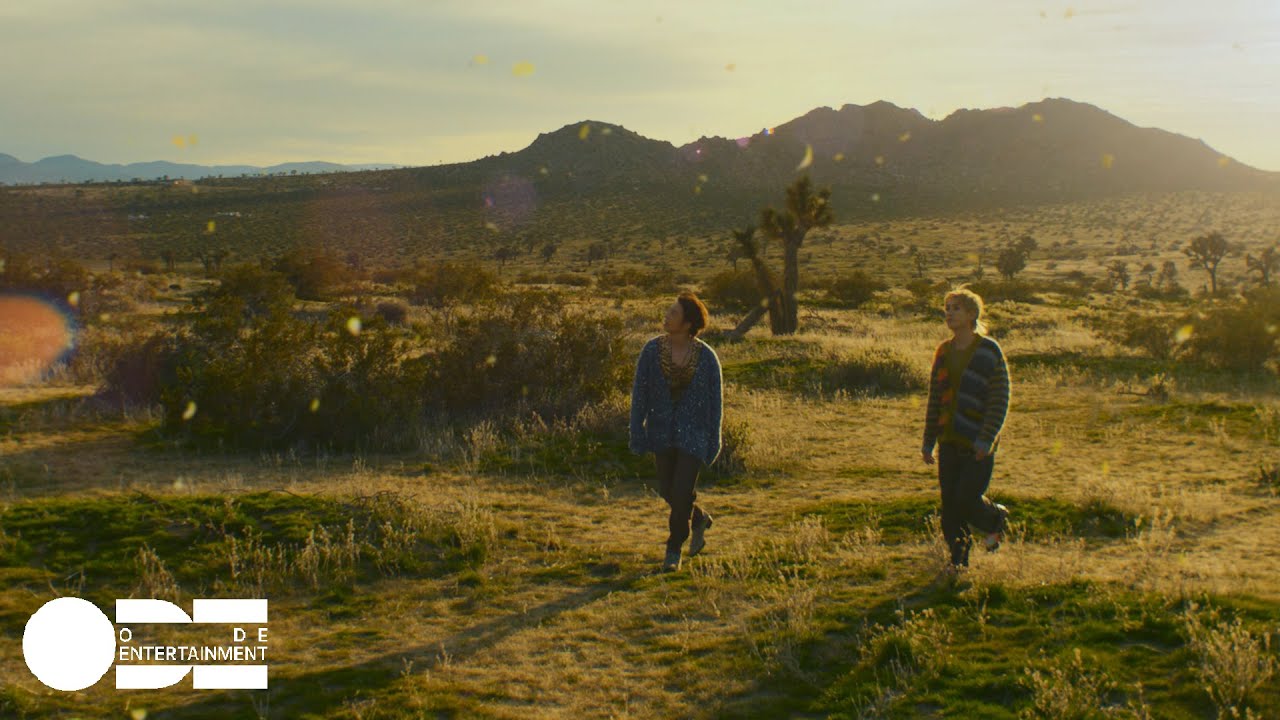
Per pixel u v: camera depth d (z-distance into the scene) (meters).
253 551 5.68
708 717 3.67
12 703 3.74
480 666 4.22
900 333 26.20
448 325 12.51
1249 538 6.39
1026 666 3.91
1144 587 4.86
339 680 4.04
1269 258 73.06
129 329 13.32
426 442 9.58
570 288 51.22
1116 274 80.06
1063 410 13.08
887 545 6.18
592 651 4.38
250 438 9.51
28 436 9.49
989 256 118.25
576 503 7.58
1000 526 5.17
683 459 5.34
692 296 5.28
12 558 5.40
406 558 5.70
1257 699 3.49
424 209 185.88
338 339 10.21
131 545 5.67
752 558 5.82
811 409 13.26
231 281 21.89
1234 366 17.81
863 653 4.18
